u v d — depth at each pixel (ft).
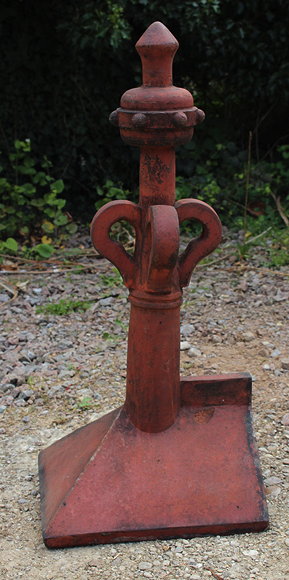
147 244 10.29
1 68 25.21
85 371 15.64
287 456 12.38
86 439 11.19
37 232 25.54
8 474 12.20
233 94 28.37
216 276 21.42
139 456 10.53
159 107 9.71
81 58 25.36
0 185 24.62
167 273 9.80
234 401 11.01
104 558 10.02
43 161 26.32
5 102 25.54
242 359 16.15
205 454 10.61
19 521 11.00
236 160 27.37
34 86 25.70
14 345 17.02
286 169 27.89
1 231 24.72
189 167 27.20
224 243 24.12
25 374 15.52
